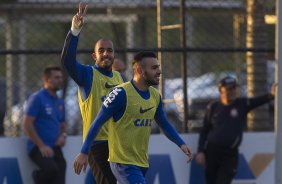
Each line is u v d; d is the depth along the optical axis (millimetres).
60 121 31359
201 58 59375
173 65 44500
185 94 33344
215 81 57031
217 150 31906
